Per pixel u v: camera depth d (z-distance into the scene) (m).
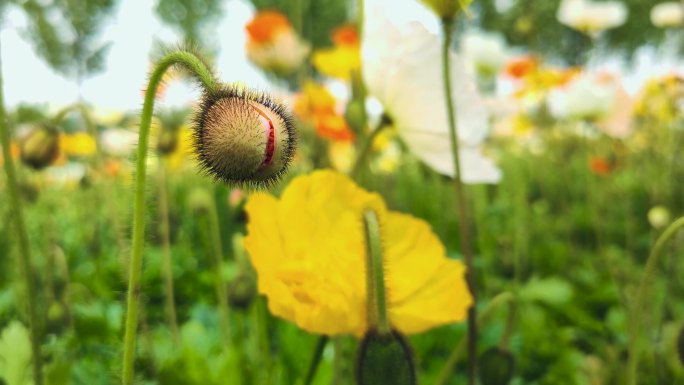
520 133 0.77
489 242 0.48
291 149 0.13
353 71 0.27
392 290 0.16
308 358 0.25
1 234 0.40
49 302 0.25
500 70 0.55
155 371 0.22
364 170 0.23
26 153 0.25
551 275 0.49
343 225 0.16
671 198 0.60
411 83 0.19
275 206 0.15
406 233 0.16
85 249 0.49
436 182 0.50
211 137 0.13
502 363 0.21
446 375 0.20
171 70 0.13
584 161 0.71
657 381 0.29
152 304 0.39
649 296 0.36
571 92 0.50
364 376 0.14
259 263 0.14
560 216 0.66
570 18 0.71
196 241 0.50
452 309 0.16
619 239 0.63
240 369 0.24
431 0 0.17
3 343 0.20
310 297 0.15
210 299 0.39
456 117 0.19
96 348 0.25
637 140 0.78
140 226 0.12
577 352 0.34
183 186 0.57
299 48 0.41
